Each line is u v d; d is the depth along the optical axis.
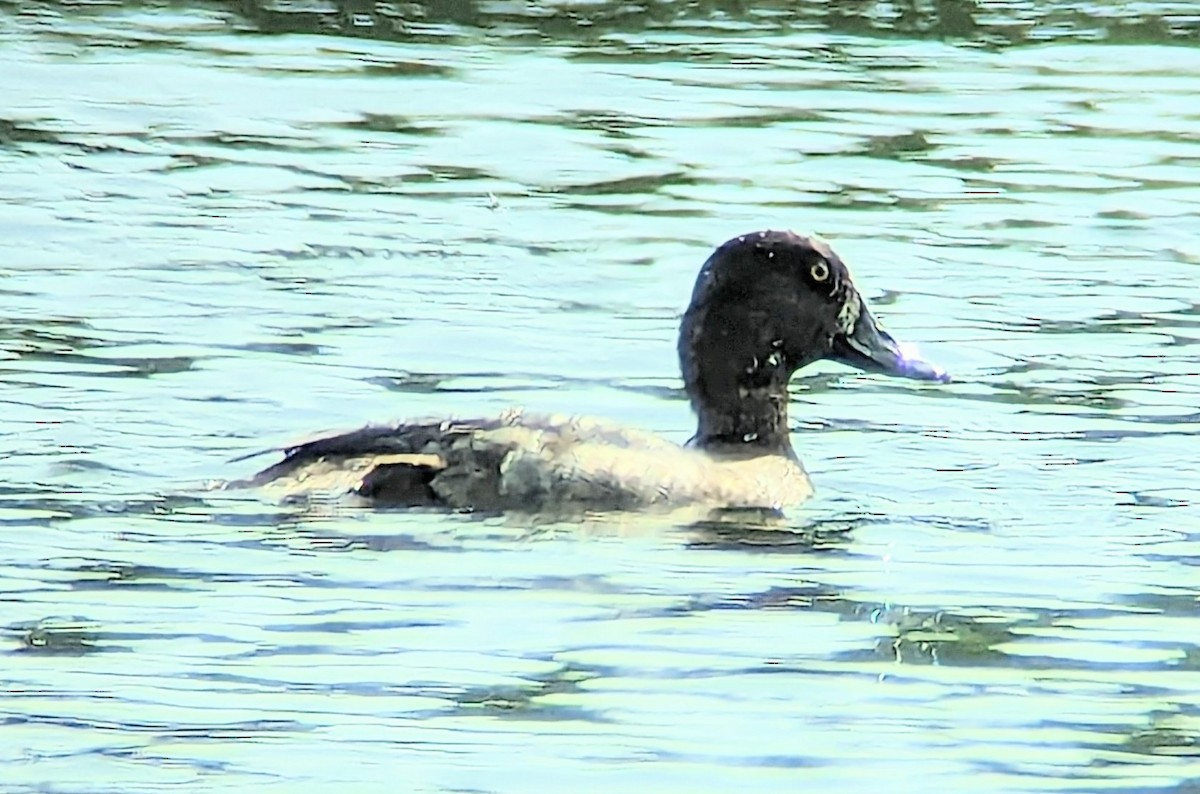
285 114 25.97
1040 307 19.86
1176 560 14.35
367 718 11.86
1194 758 11.64
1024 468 16.05
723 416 16.36
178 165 23.98
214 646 12.62
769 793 11.18
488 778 11.26
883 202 22.98
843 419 17.17
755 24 30.31
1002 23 30.47
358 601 13.25
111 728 11.70
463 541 14.20
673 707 12.06
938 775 11.41
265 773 11.28
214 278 20.33
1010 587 13.86
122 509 14.52
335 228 21.97
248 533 14.14
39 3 30.70
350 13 30.44
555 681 12.33
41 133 24.98
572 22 30.28
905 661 12.70
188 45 28.81
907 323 19.36
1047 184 23.64
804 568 14.07
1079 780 11.38
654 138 25.11
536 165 24.16
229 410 16.80
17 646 12.55
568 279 20.61
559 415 15.20
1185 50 29.25
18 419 16.33
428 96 26.72
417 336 18.84
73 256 20.84
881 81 27.55
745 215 22.52
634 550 14.23
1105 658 12.84
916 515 15.13
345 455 14.84
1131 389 17.77
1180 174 24.05
